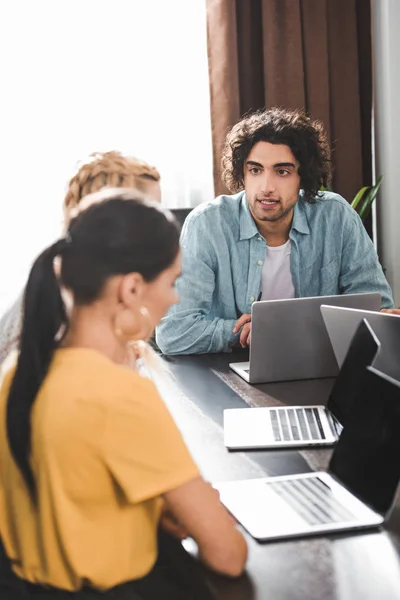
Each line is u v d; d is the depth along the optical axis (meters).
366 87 3.70
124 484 1.00
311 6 3.52
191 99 3.56
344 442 1.34
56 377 1.03
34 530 1.08
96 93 3.47
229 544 1.04
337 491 1.29
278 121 2.15
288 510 1.23
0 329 1.36
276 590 1.03
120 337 1.09
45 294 1.05
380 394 1.25
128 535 1.05
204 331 2.17
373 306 1.92
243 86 3.56
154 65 3.50
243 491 1.30
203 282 2.26
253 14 3.52
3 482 1.13
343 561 1.09
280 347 1.89
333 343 1.76
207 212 2.30
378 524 1.18
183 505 1.03
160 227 1.08
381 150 3.78
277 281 2.35
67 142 3.48
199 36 3.52
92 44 3.43
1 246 3.47
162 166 3.59
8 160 3.43
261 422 1.62
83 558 1.03
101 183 1.62
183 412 1.71
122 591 1.06
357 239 2.38
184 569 1.10
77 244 1.05
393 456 1.18
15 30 3.36
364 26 3.64
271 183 2.14
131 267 1.05
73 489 1.02
